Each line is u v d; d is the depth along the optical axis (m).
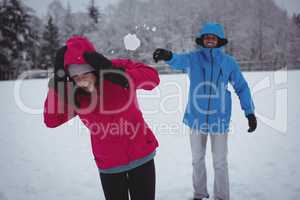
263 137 5.23
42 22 44.56
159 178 3.63
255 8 44.38
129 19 39.97
